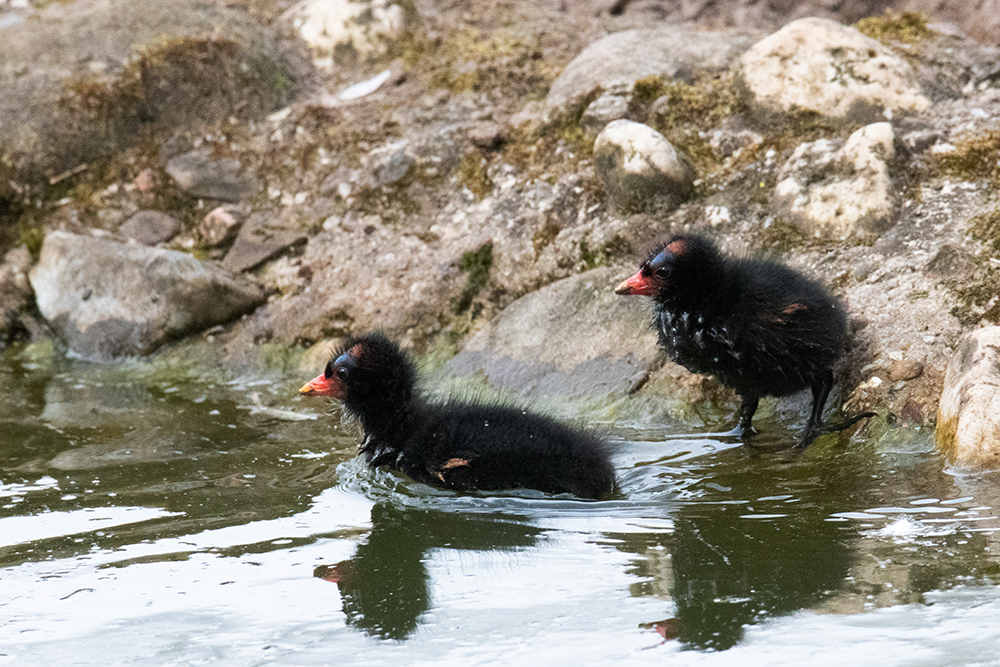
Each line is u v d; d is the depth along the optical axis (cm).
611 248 1270
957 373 910
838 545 696
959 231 1121
